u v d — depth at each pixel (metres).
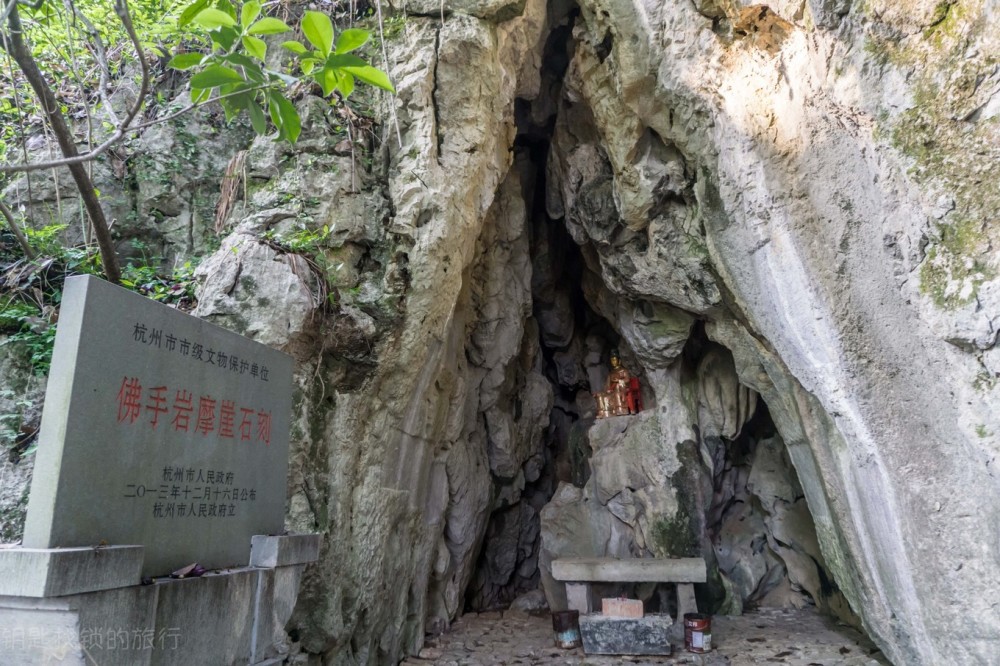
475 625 6.71
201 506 2.70
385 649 5.19
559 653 5.71
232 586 2.71
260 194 5.09
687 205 6.03
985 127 3.65
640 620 5.59
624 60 5.48
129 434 2.34
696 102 5.14
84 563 1.96
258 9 2.25
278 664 3.00
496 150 5.93
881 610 4.76
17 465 3.82
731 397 7.28
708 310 6.31
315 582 4.24
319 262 4.67
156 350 2.50
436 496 6.15
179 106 5.76
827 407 4.67
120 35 5.29
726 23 4.84
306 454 4.35
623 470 7.38
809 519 7.25
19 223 4.93
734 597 6.96
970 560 3.99
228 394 2.93
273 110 2.50
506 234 7.12
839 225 4.35
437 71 5.45
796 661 5.27
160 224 5.43
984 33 3.57
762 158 4.65
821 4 3.90
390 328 4.82
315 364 4.47
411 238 5.04
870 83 3.96
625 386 7.82
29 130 5.30
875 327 4.28
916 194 3.91
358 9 5.88
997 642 3.90
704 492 7.16
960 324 3.77
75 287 2.21
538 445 8.38
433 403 5.62
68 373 2.11
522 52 6.07
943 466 4.10
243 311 4.21
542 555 7.55
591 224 6.71
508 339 7.25
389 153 5.39
